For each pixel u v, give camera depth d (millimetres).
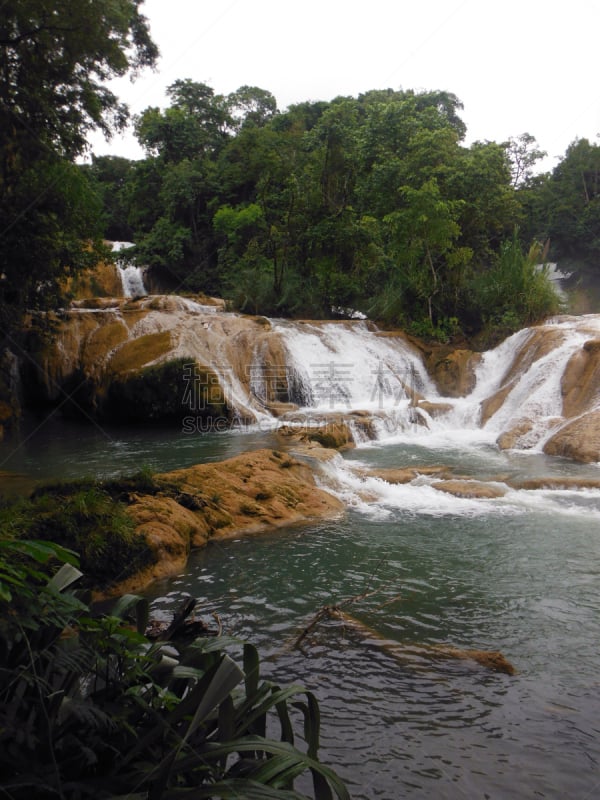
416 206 27531
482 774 4027
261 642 5848
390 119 37688
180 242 39469
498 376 22484
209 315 24234
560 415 17891
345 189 33312
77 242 16688
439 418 20438
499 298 28000
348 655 5582
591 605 6676
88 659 2535
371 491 11930
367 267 31078
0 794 2014
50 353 21656
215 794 2143
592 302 38188
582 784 3938
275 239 32000
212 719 2607
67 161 15109
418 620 6340
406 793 3854
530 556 8266
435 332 27375
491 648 5727
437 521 10016
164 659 2871
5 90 13016
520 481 12453
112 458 15156
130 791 2197
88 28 12938
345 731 4473
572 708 4758
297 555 8352
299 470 11805
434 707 4781
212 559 8195
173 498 9172
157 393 20328
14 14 12203
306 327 24688
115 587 7023
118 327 22641
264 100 56875
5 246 14039
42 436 18859
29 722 2225
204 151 46750
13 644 2438
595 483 11961
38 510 7309
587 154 45188
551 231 44125
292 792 2178
